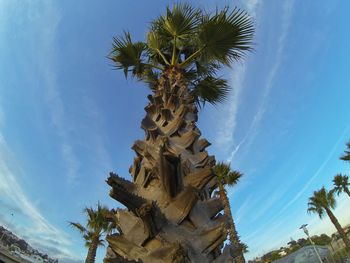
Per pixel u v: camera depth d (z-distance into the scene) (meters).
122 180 2.62
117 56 6.28
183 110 3.60
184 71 5.13
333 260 26.33
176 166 2.54
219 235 2.26
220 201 2.75
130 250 2.21
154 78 6.34
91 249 16.23
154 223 2.18
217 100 6.79
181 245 1.98
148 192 2.62
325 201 29.64
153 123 3.43
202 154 3.18
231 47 5.34
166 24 5.70
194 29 5.61
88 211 16.89
